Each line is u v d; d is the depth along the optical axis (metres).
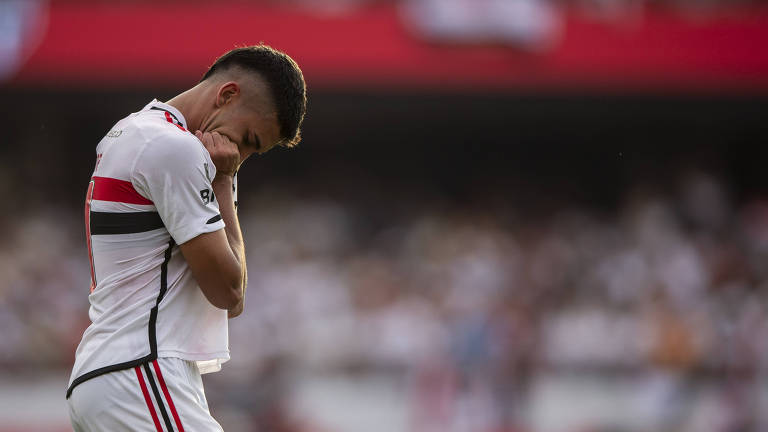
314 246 49.47
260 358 31.77
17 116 54.53
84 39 45.47
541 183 60.38
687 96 50.00
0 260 43.16
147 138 9.18
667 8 49.88
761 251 48.88
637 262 47.47
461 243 49.38
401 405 37.44
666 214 52.38
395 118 59.34
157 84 46.59
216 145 9.48
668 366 35.31
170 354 9.24
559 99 51.00
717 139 60.25
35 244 45.88
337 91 48.06
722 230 52.22
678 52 49.31
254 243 48.81
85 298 42.47
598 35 48.84
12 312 40.00
